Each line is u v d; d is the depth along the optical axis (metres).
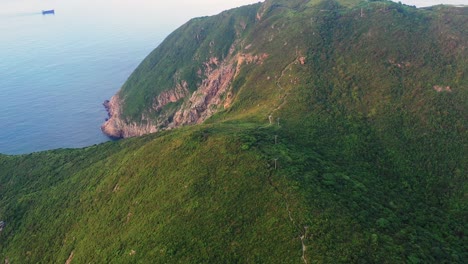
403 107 109.31
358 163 94.25
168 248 68.06
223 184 77.62
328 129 105.88
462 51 120.19
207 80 197.62
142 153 103.88
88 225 92.69
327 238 61.72
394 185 89.75
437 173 92.69
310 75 127.81
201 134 96.88
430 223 77.69
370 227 66.12
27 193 124.50
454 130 100.38
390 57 125.62
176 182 84.00
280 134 101.25
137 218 81.56
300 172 78.38
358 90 118.56
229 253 63.38
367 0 177.12
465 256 68.75
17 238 104.81
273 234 64.19
